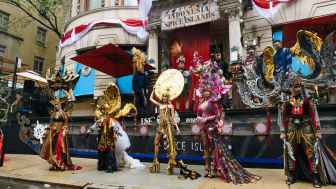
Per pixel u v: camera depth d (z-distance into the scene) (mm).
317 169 3830
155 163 5316
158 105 5516
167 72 5883
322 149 4016
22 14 21719
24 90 12258
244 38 7434
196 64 5227
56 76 10562
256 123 5430
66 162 5773
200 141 5449
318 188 3682
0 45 19859
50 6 17281
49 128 5957
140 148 6824
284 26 9602
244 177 4293
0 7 20016
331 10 8922
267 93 4656
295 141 4098
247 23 10242
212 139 4625
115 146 5840
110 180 4582
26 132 8562
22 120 8688
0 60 18594
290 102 4180
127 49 12750
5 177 5113
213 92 4801
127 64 9898
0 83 13242
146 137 6801
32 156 8055
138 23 12273
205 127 4754
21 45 21500
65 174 5227
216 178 4574
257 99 5496
